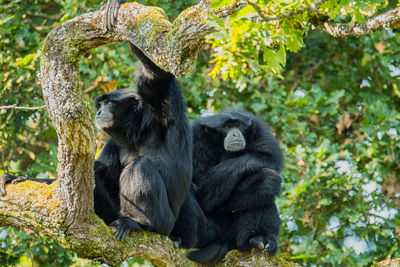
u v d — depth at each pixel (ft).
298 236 60.08
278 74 23.98
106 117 37.52
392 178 59.77
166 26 26.53
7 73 57.36
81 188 29.22
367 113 65.82
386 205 60.44
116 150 39.83
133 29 27.32
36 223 30.71
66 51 27.91
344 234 58.54
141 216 33.73
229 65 22.50
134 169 34.24
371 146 61.00
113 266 32.07
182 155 37.04
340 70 72.79
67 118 27.35
